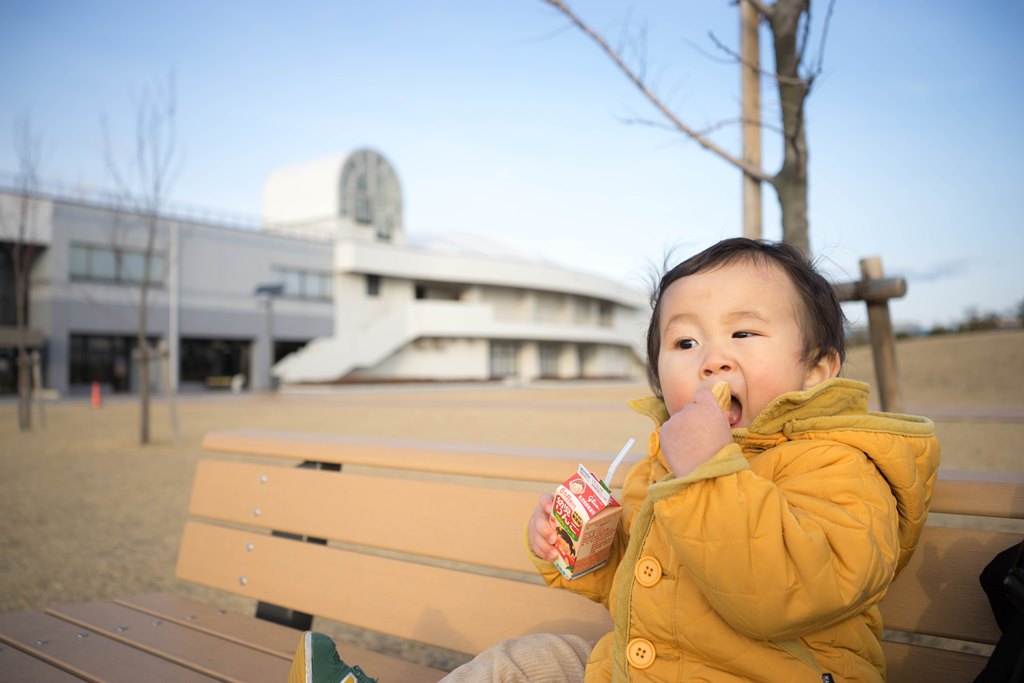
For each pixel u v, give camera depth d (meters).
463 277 42.09
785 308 1.27
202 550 2.45
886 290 3.53
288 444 2.31
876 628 1.29
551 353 49.34
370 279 39.78
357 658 1.88
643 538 1.33
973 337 23.02
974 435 8.66
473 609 1.89
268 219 43.09
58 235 28.11
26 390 13.31
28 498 6.70
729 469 1.06
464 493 1.95
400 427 12.89
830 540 1.09
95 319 29.16
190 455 9.55
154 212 11.76
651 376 1.58
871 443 1.21
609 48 2.97
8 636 2.05
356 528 2.12
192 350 33.84
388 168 43.34
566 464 1.82
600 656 1.42
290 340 36.38
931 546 1.42
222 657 1.89
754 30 3.32
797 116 2.99
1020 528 4.43
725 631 1.20
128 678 1.77
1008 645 1.15
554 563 1.47
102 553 4.86
